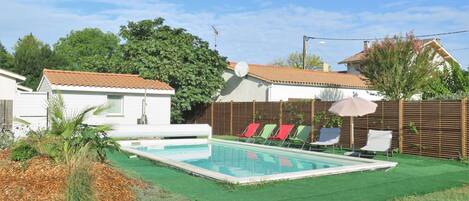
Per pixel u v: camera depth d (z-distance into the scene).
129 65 30.52
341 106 16.95
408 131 17.41
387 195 9.45
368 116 18.98
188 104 29.42
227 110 27.92
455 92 23.92
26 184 8.40
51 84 24.41
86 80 26.09
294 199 9.02
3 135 14.80
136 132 22.56
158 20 32.22
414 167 13.95
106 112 26.20
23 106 24.27
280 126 22.19
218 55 31.58
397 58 23.92
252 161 17.02
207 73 30.36
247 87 30.41
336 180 11.27
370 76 25.22
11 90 25.55
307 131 20.09
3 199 7.79
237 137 26.20
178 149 21.08
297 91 29.92
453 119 15.83
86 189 7.45
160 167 13.36
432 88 24.09
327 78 33.53
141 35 32.31
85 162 8.19
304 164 16.08
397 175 12.25
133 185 9.55
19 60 48.88
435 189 10.16
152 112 27.89
